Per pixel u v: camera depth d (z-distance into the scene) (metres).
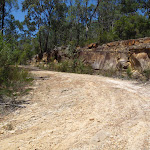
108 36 17.83
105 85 8.24
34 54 34.72
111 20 35.88
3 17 22.06
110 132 3.13
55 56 24.34
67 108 4.73
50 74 12.87
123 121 3.68
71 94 6.42
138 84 8.48
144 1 22.53
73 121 3.76
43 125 3.57
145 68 10.98
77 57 18.20
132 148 2.54
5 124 3.60
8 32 20.31
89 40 20.47
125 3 24.45
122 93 6.50
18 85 6.92
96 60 15.50
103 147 2.59
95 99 5.70
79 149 2.55
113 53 14.20
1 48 6.49
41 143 2.78
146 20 17.53
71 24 35.44
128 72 11.45
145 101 5.30
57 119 3.90
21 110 4.53
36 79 9.53
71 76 11.72
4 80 6.52
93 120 3.80
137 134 3.02
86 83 8.76
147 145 2.62
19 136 3.06
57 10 31.92
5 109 4.48
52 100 5.55
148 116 3.93
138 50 12.03
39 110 4.55
